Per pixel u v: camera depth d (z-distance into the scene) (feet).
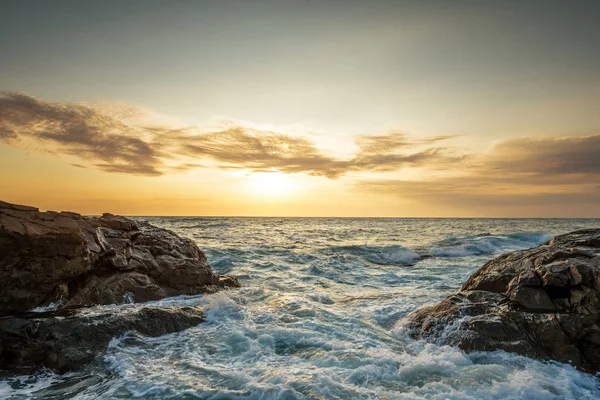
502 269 36.14
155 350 27.43
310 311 36.78
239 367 24.20
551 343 26.45
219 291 45.57
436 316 30.96
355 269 69.67
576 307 27.40
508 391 20.89
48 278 34.27
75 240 35.63
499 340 26.76
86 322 28.84
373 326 33.63
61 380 23.62
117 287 38.86
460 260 81.00
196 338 29.71
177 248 48.29
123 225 46.60
